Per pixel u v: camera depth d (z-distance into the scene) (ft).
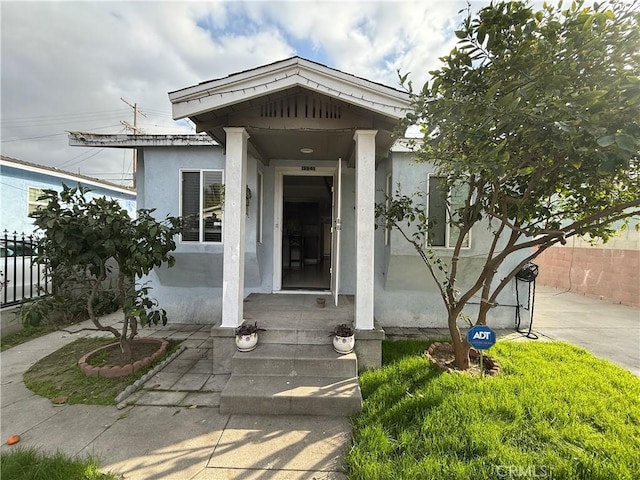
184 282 19.89
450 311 12.84
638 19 7.19
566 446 7.87
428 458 7.41
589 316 23.77
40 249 12.55
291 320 13.69
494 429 8.39
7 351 15.34
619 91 6.57
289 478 7.27
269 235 19.53
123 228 13.09
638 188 10.28
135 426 9.21
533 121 7.30
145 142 18.11
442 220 18.19
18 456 7.69
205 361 14.08
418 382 11.17
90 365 12.91
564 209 12.54
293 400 9.80
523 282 19.89
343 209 19.81
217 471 7.47
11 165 30.81
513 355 14.10
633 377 11.98
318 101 13.07
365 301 12.92
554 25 7.69
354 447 8.00
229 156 13.01
